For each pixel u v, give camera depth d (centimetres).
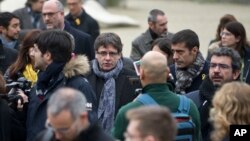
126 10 4350
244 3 4762
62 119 645
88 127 665
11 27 1379
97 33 1702
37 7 1786
